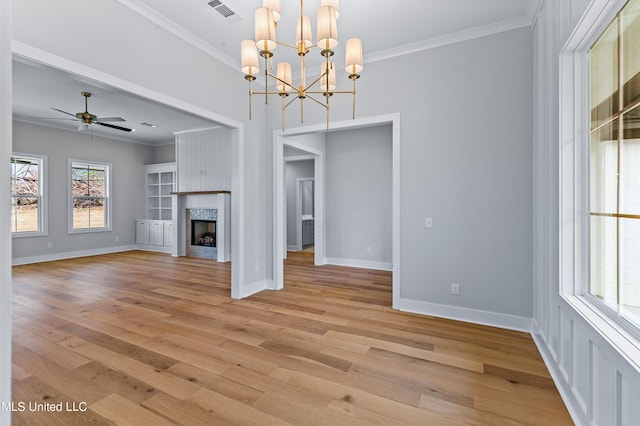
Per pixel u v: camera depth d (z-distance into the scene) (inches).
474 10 109.7
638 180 55.7
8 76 17.7
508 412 71.0
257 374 86.3
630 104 58.1
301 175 317.1
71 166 272.1
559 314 81.0
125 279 194.9
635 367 46.8
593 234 73.8
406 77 133.4
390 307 140.8
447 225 127.5
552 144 87.5
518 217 116.0
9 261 17.3
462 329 116.2
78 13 90.4
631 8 57.2
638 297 55.7
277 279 169.8
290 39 128.8
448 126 126.3
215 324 121.0
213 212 273.1
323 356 96.0
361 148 231.5
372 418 69.3
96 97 191.0
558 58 80.7
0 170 16.8
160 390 79.0
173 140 315.0
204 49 132.1
